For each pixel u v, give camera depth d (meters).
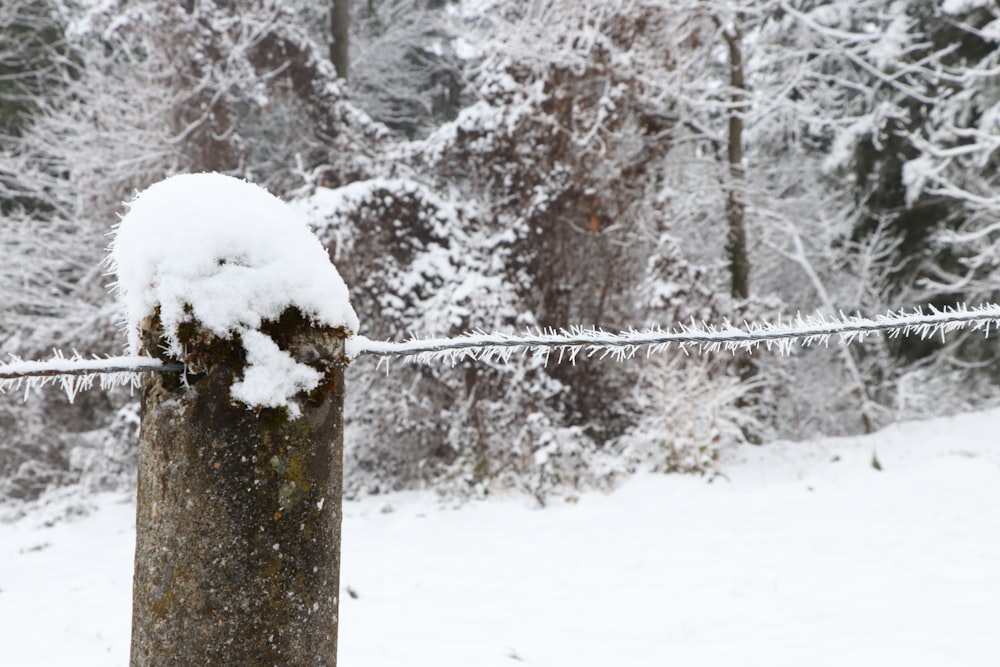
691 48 10.41
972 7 10.95
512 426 8.02
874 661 3.28
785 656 3.40
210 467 1.06
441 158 9.46
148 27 9.69
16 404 9.38
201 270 1.08
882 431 9.15
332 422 1.14
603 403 9.06
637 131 10.01
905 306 12.21
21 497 9.23
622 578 4.92
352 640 3.81
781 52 11.83
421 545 6.16
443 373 8.15
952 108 11.02
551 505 7.38
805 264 10.99
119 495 8.70
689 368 8.22
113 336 9.53
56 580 5.70
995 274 10.96
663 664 3.39
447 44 16.05
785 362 10.16
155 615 1.06
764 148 13.12
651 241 9.50
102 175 10.14
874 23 12.59
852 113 12.73
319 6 14.43
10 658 3.76
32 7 12.64
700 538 5.82
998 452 7.38
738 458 8.66
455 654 3.57
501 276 8.62
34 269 9.79
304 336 1.11
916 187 10.90
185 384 1.07
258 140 10.95
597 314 9.16
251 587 1.05
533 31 9.39
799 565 4.95
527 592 4.70
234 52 9.79
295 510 1.09
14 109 12.12
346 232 7.98
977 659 3.25
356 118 10.02
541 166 9.12
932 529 5.55
